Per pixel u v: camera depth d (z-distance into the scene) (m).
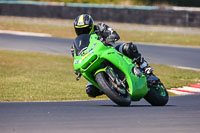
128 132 14.11
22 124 15.31
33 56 60.62
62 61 56.75
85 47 21.50
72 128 14.62
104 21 111.38
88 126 15.09
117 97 20.66
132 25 106.44
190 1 129.38
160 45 75.94
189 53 66.44
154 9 105.62
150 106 23.56
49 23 110.19
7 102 25.25
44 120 16.23
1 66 49.09
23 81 37.88
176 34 92.56
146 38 85.56
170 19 104.12
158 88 24.72
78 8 115.19
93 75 21.61
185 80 41.62
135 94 22.27
